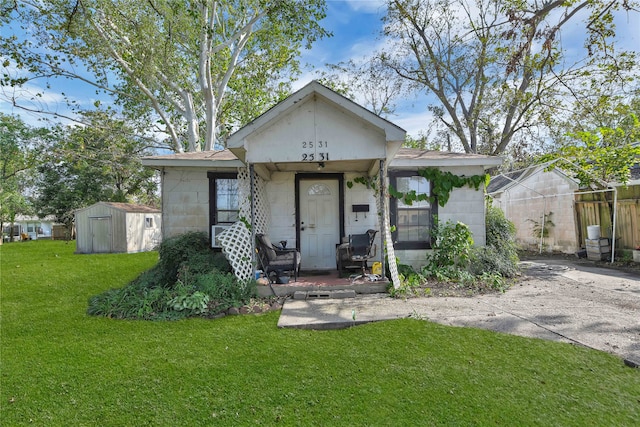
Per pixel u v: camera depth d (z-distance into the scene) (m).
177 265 7.19
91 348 4.09
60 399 2.99
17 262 12.91
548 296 5.82
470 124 16.56
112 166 18.02
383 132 5.98
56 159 15.74
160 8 12.46
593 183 10.22
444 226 7.95
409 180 8.04
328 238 8.39
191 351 3.92
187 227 8.09
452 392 2.91
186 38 14.18
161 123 18.06
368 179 8.34
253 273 6.43
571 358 3.42
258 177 7.60
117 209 17.34
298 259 7.20
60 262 12.85
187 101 15.27
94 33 12.60
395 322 4.57
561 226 12.43
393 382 3.10
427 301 5.64
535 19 6.38
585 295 5.86
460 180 7.98
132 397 3.00
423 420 2.57
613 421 2.51
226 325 4.82
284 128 6.07
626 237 9.91
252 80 17.02
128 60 13.76
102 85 14.88
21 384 3.25
